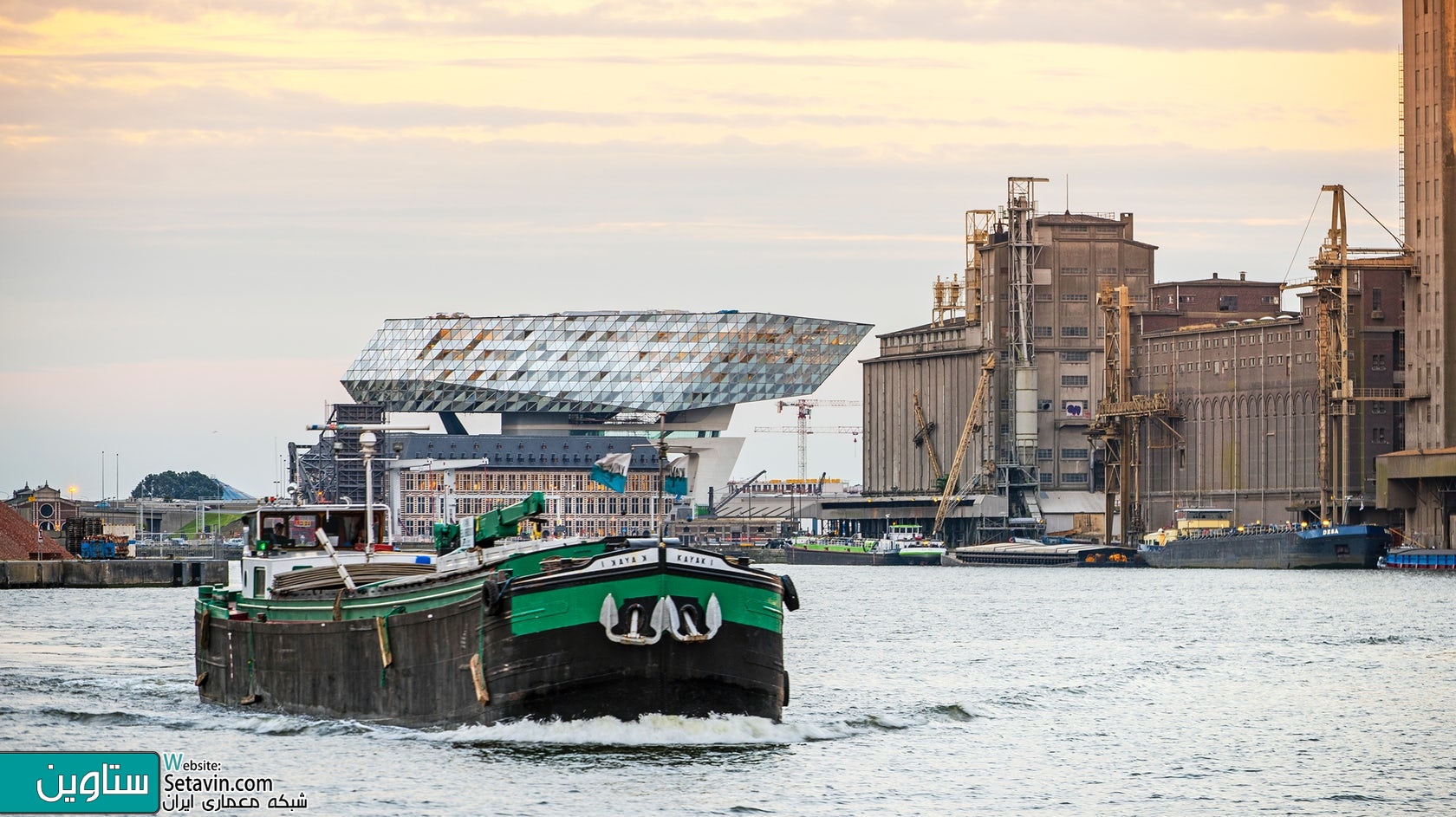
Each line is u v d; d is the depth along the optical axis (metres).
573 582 82.88
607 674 83.44
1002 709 115.06
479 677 84.12
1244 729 106.75
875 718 105.19
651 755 83.12
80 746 89.50
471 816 74.00
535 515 92.75
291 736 89.94
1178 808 82.19
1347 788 87.56
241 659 101.44
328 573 99.00
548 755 82.88
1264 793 86.00
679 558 84.25
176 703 107.88
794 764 85.62
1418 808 82.75
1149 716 112.25
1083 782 87.75
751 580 85.75
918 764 90.00
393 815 74.00
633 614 83.31
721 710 85.50
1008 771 89.69
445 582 86.19
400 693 89.25
